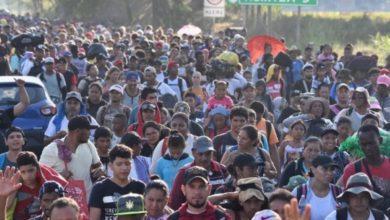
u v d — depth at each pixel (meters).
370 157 18.34
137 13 132.62
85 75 41.19
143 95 27.64
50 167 19.69
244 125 22.12
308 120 26.41
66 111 25.58
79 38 63.59
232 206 16.88
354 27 98.12
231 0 70.19
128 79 30.92
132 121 27.27
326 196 17.70
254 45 49.69
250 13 98.31
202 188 16.09
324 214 17.55
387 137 19.50
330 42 93.25
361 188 16.22
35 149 29.20
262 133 24.11
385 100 31.08
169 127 25.52
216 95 30.05
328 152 21.39
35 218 16.55
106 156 21.45
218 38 60.38
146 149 23.06
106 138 21.38
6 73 40.62
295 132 24.38
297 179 18.81
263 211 14.52
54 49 46.41
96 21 124.19
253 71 42.25
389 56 48.28
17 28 85.19
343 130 23.91
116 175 17.73
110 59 48.25
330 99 34.94
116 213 16.41
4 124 23.91
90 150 20.73
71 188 18.44
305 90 37.62
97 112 28.34
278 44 49.34
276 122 34.00
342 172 20.19
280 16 101.31
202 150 19.16
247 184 16.55
